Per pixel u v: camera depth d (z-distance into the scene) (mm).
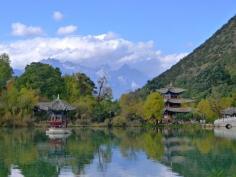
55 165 55125
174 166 54875
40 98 158250
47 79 168500
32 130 126812
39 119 149125
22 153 66938
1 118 140625
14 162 57438
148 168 53500
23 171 50938
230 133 118125
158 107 159625
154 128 148500
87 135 107750
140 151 71188
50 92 167000
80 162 58062
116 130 132875
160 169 52719
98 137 100688
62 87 170500
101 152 69312
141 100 175250
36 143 82938
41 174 49312
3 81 162625
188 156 64688
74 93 171500
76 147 76500
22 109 145625
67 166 54562
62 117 124812
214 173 38375
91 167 54125
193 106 181375
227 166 55000
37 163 56781
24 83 167125
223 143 84750
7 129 132250
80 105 157750
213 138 98188
